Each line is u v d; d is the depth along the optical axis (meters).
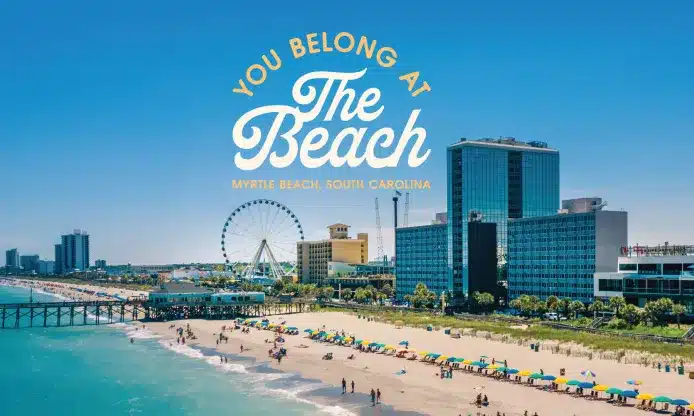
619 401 95.44
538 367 120.00
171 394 119.88
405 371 125.75
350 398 107.31
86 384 133.12
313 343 171.50
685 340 141.25
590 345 137.88
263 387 120.69
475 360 129.88
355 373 127.56
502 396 101.75
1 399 121.25
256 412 102.06
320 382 121.62
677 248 195.25
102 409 111.31
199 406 109.00
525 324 186.38
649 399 90.88
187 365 150.62
